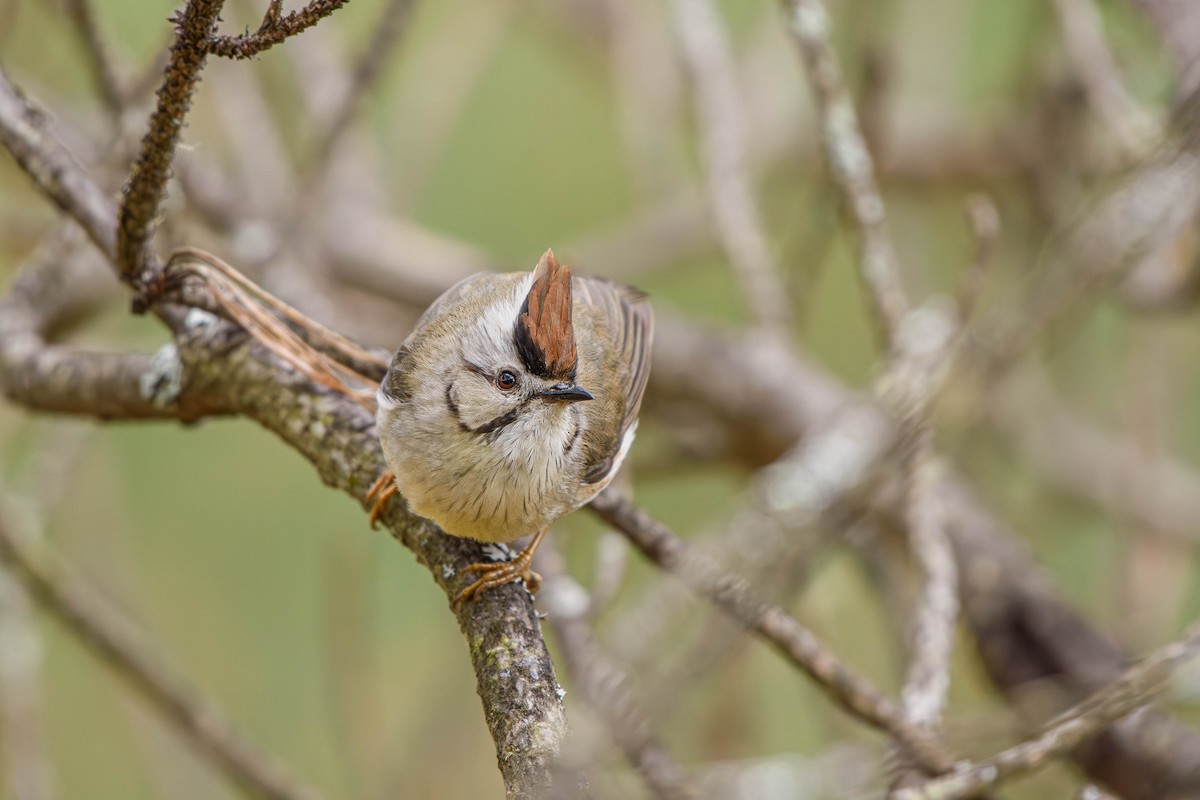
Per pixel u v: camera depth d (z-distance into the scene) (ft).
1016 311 27.61
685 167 47.93
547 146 47.60
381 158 45.44
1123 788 28.19
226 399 23.44
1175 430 39.75
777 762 22.99
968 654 34.17
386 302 43.16
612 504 23.90
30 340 26.61
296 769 38.96
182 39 18.62
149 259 22.24
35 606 30.71
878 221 29.99
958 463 39.19
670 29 41.11
